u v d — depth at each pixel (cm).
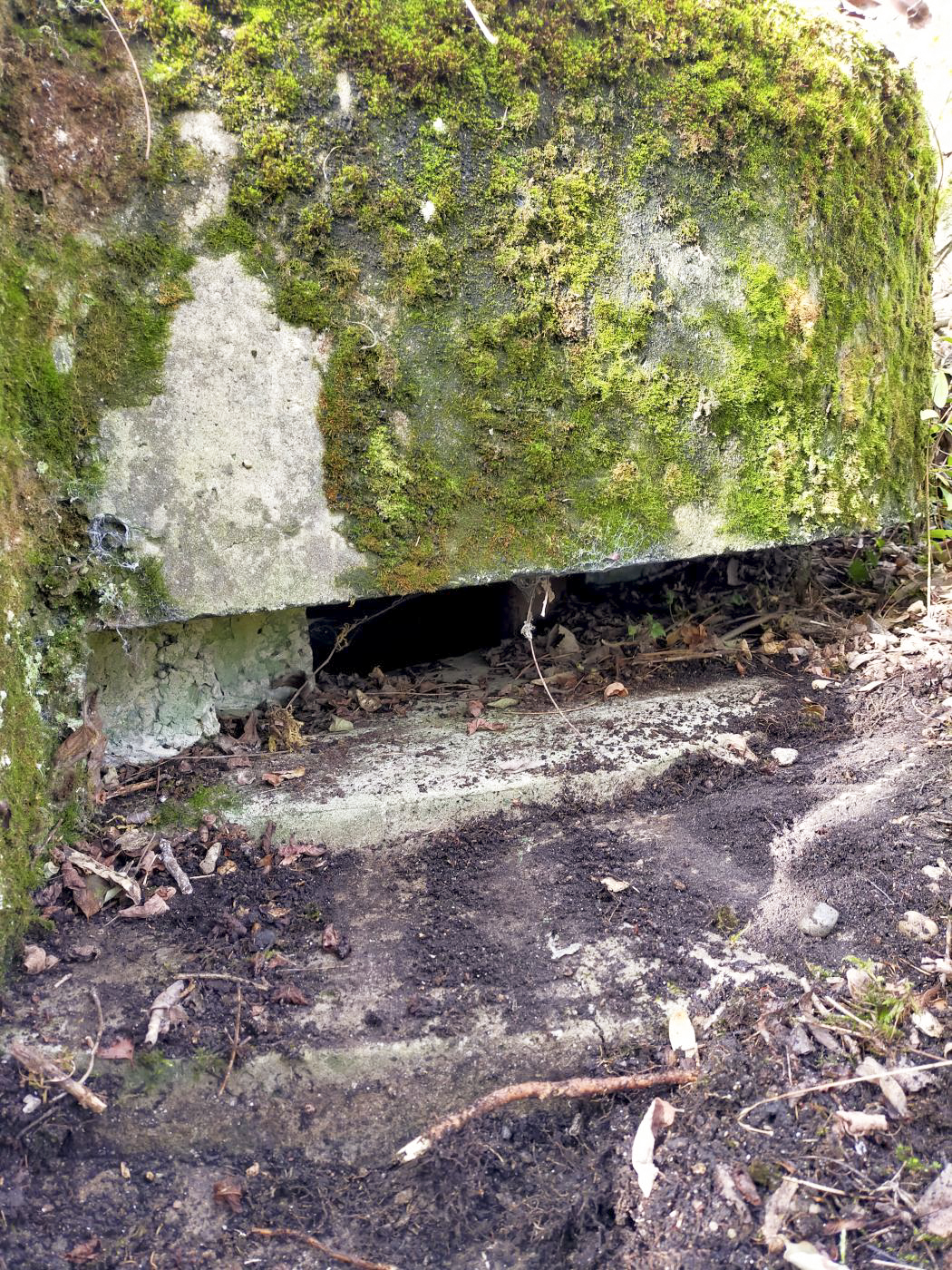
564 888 211
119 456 202
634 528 249
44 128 187
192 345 204
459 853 221
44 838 201
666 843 223
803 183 256
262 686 269
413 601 354
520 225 226
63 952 189
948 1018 172
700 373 249
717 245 247
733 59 240
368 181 211
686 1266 143
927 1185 147
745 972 186
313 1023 177
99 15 190
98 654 231
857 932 193
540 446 236
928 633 295
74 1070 166
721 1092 166
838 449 273
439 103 215
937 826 219
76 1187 158
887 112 274
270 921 200
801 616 324
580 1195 161
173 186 199
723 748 251
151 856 209
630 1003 182
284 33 201
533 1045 175
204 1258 153
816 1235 143
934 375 319
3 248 184
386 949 194
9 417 188
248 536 215
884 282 281
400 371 220
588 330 236
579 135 229
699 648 305
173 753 244
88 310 195
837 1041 170
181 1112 167
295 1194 164
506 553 237
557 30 221
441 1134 164
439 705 281
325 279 212
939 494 339
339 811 221
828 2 390
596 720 263
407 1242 158
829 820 225
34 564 197
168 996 178
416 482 225
